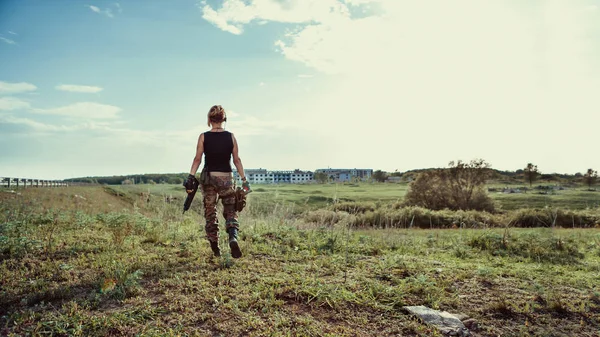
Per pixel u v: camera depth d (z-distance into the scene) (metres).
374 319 3.62
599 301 4.28
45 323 3.23
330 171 190.00
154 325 3.31
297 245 6.64
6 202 12.85
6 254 5.23
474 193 33.44
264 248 6.17
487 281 4.84
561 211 22.95
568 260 6.71
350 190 53.44
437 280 4.75
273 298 3.86
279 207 9.81
